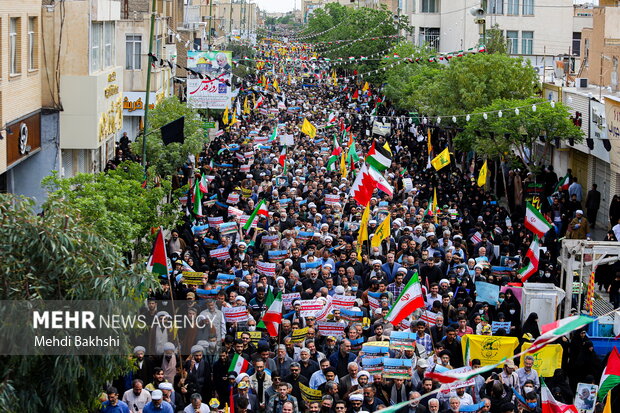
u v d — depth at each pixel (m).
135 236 22.91
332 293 23.06
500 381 17.48
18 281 12.55
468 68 48.03
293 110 75.44
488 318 22.33
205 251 29.64
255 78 102.50
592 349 20.27
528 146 41.75
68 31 33.78
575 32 84.06
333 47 112.75
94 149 37.09
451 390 16.39
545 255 28.12
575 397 18.09
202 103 59.00
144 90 51.78
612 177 40.78
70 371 12.84
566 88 47.62
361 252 26.64
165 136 31.94
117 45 51.28
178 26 81.06
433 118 49.47
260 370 17.75
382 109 75.12
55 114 32.50
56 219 13.05
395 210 32.53
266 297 22.09
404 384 17.41
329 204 33.66
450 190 39.69
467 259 27.66
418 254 26.70
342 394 17.19
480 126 43.09
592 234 39.38
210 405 16.23
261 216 30.80
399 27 88.94
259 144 51.69
